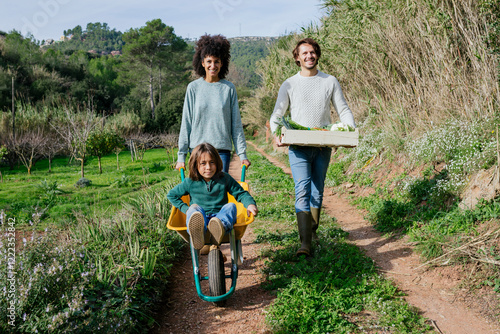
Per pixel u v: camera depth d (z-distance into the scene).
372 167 8.48
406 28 8.05
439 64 7.13
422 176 6.38
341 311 3.38
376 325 3.14
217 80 4.56
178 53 71.06
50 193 11.80
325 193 8.79
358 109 11.41
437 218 5.11
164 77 71.94
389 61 8.37
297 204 4.50
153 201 6.52
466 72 6.86
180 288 4.15
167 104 50.25
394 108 8.55
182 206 3.71
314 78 4.55
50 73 59.69
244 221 3.93
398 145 7.77
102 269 3.94
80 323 2.70
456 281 3.82
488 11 6.37
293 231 5.71
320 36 11.06
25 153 24.14
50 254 3.23
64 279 2.99
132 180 15.64
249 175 12.94
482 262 3.85
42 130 29.33
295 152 4.48
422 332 3.08
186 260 4.99
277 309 3.41
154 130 47.78
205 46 4.38
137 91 71.94
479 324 3.17
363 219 6.37
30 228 7.21
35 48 65.06
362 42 9.18
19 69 55.41
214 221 3.31
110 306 3.23
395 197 6.57
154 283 3.95
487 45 6.36
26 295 2.65
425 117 7.60
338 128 4.28
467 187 5.14
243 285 4.09
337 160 11.17
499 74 5.92
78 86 58.47
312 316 3.27
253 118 35.81
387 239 5.21
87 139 19.55
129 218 5.38
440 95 7.12
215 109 4.44
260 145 34.38
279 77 17.80
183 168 4.41
